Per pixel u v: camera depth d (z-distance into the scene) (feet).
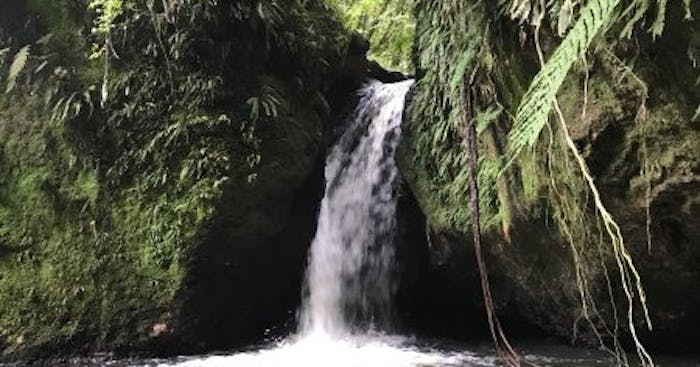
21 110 23.09
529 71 14.56
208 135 21.70
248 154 21.74
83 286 21.48
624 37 12.16
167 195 21.57
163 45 22.24
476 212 15.01
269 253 23.40
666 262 15.17
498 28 14.78
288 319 25.20
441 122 21.03
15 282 21.71
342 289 26.86
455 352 21.20
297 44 24.25
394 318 25.96
